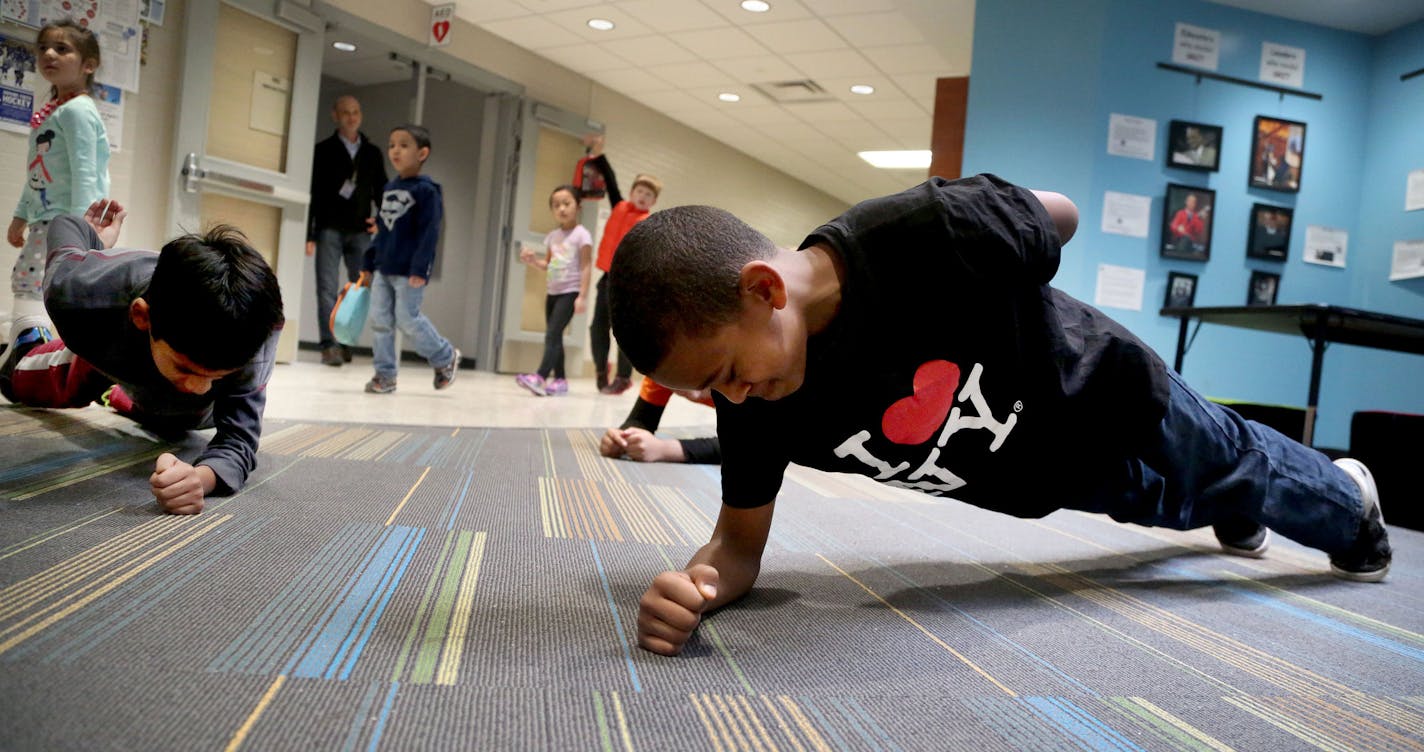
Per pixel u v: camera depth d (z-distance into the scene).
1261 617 1.22
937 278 0.93
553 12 5.68
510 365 6.61
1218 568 1.59
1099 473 1.20
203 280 1.12
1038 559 1.56
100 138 2.49
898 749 0.66
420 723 0.63
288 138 4.88
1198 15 4.51
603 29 5.90
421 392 4.10
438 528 1.32
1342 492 1.37
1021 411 1.07
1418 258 4.43
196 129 4.41
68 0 3.88
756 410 0.99
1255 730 0.77
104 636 0.74
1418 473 2.63
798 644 0.92
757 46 5.94
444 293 7.72
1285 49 4.60
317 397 3.31
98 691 0.63
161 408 1.65
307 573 1.00
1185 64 4.49
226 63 4.60
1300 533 1.38
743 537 1.07
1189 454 1.25
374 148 5.46
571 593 1.03
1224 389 4.60
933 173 5.18
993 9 4.61
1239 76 4.55
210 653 0.73
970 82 4.65
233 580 0.95
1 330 2.46
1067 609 1.19
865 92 6.64
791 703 0.74
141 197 4.32
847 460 1.06
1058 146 4.49
